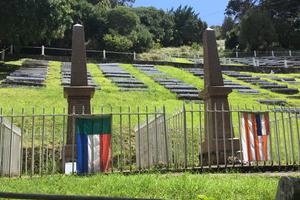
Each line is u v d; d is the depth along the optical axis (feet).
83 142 36.19
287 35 216.95
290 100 86.02
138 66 124.98
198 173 35.96
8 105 65.05
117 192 26.43
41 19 113.09
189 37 246.47
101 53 169.99
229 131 45.80
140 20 227.40
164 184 27.68
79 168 35.70
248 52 195.72
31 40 119.85
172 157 43.88
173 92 87.35
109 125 37.06
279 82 110.73
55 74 100.83
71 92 46.01
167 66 130.11
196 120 63.52
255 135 40.83
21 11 108.47
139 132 42.55
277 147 43.47
